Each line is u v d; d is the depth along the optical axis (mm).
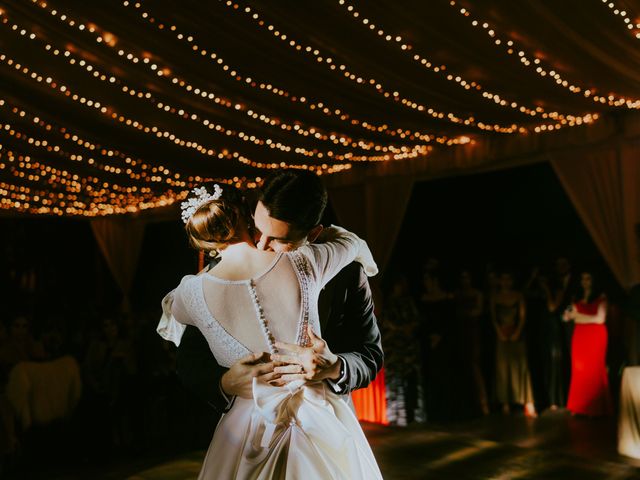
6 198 9922
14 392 5363
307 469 1427
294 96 5945
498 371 7047
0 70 5500
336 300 1618
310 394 1468
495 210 9570
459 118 6730
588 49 5000
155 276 12641
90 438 5664
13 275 12273
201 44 5039
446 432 6109
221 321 1476
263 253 1518
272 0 4477
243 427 1466
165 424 5590
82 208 11008
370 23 4738
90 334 6051
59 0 4496
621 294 8453
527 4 4387
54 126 6613
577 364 6773
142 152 7539
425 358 6793
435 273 7555
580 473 4469
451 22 4746
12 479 4934
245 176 8586
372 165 9008
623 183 7133
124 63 5359
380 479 1554
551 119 7059
